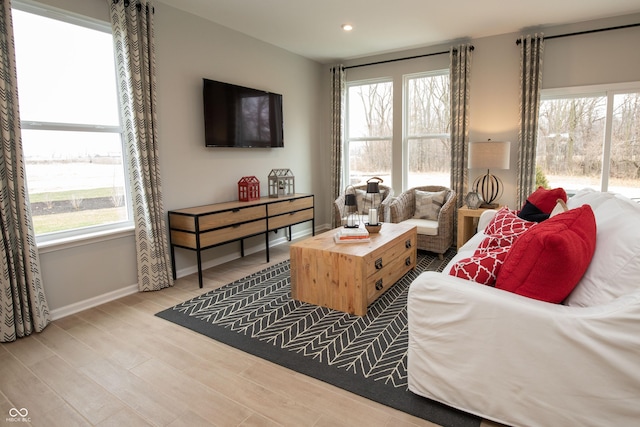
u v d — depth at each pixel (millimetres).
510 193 4562
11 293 2461
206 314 2836
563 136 4332
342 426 1656
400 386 1915
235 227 3781
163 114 3525
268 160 4855
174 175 3658
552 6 3615
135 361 2203
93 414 1758
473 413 1614
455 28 4219
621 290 1357
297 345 2354
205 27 3877
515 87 4410
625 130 4023
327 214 6012
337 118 5531
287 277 3688
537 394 1458
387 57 5156
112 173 3275
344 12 3727
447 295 1604
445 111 4965
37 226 2799
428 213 4578
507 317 1482
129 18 3094
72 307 2914
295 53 5176
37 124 2754
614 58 3938
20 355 2285
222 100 4023
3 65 2389
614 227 1596
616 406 1330
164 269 3445
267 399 1846
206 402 1830
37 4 2666
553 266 1450
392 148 5312
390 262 3180
